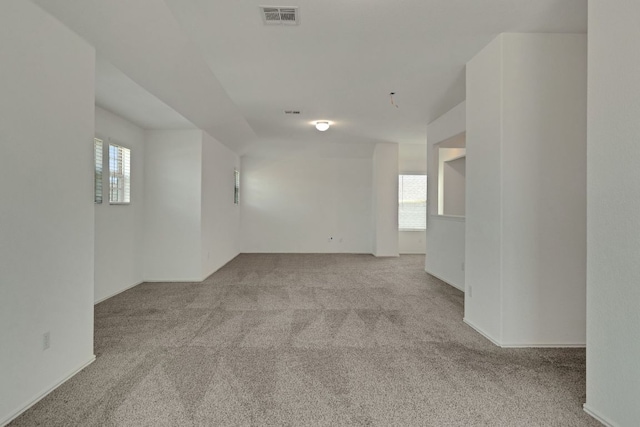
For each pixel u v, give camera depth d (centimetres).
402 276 598
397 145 816
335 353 283
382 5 244
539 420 195
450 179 775
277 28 276
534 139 288
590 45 202
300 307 412
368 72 367
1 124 189
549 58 288
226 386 230
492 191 300
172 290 494
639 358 172
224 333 326
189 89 394
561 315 293
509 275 290
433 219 605
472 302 341
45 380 219
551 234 290
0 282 189
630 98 178
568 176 290
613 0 187
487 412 202
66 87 238
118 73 317
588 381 202
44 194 219
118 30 255
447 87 412
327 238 905
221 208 684
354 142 792
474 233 335
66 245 239
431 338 314
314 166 904
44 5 214
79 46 250
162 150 548
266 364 263
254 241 900
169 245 552
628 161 179
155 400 213
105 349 289
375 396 219
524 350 287
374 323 355
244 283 540
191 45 306
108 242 457
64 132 236
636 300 174
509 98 286
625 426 179
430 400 214
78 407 206
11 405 195
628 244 178
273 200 901
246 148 802
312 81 394
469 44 304
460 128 481
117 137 473
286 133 683
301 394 221
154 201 550
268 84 404
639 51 173
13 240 197
